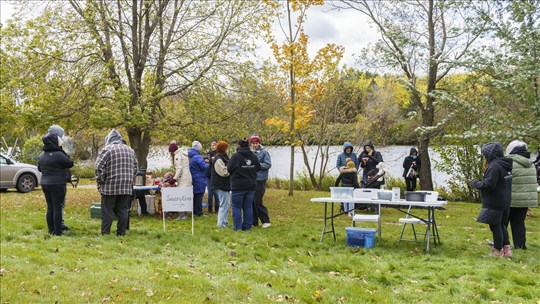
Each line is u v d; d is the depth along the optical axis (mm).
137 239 9117
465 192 19203
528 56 12836
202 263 7570
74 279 6227
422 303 5930
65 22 14383
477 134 13125
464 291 6344
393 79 18266
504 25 13633
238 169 10477
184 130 15391
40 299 5465
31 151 29969
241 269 7234
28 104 14180
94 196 17656
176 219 12070
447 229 11188
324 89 20219
